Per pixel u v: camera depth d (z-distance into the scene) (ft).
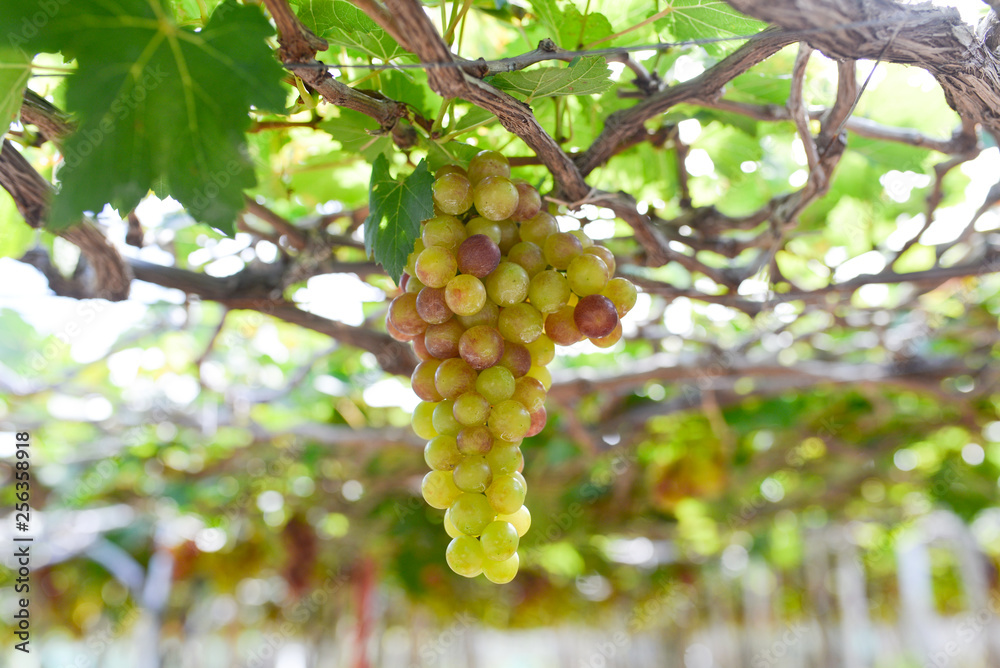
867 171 2.46
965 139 2.00
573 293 1.26
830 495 6.43
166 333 3.82
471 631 11.20
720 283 2.46
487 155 1.26
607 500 6.14
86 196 1.06
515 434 1.15
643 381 3.42
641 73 1.76
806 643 10.97
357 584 6.58
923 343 3.67
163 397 3.88
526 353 1.23
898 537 8.02
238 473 4.72
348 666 8.43
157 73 1.05
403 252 1.22
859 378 3.61
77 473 4.28
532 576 8.34
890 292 3.39
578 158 1.62
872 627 11.09
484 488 1.15
